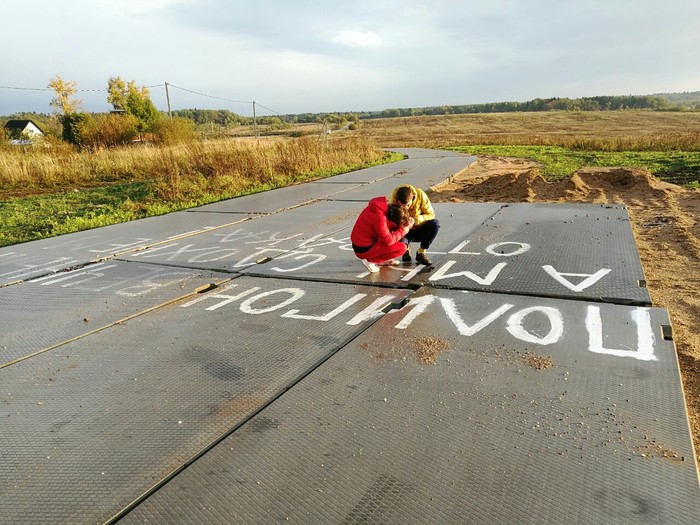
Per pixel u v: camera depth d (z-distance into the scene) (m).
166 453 2.16
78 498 1.91
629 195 9.35
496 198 9.55
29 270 5.47
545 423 2.22
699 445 2.16
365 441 2.16
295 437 2.21
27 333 3.65
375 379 2.69
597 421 2.22
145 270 5.22
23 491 1.96
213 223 7.84
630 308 3.51
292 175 14.27
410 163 17.77
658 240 6.05
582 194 9.58
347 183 12.34
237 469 2.02
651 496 1.76
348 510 1.76
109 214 9.32
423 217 4.75
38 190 13.91
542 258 4.87
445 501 1.78
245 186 12.27
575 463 1.95
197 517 1.78
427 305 3.77
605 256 4.84
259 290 4.35
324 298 4.04
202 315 3.81
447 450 2.07
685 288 4.28
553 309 3.55
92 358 3.16
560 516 1.68
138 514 1.81
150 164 16.47
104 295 4.45
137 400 2.62
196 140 18.06
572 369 2.70
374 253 4.52
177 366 2.98
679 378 2.56
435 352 2.98
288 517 1.75
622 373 2.63
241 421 2.37
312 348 3.12
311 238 6.37
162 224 7.96
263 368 2.89
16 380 2.92
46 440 2.30
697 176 11.73
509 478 1.88
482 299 3.83
